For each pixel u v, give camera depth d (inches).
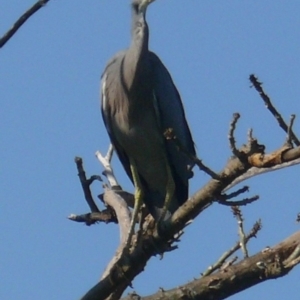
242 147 262.7
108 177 433.1
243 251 294.7
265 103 258.1
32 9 229.5
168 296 279.4
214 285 274.5
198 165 274.7
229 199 285.3
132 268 316.8
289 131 252.8
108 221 398.0
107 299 324.5
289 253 270.5
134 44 471.2
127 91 472.1
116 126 486.0
